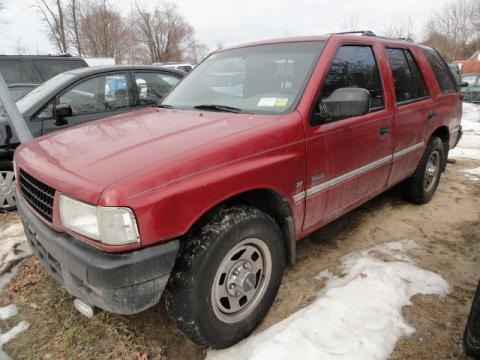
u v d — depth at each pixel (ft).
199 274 6.45
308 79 8.57
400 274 9.45
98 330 8.09
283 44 10.01
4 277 10.25
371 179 10.51
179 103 10.37
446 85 14.39
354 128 9.29
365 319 7.84
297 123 7.96
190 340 7.43
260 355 6.81
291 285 9.28
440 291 8.82
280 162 7.54
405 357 7.02
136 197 5.75
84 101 15.69
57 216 6.46
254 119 8.02
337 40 9.48
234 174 6.75
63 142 8.03
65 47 104.83
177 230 6.15
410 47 12.56
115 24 129.08
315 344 7.13
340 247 11.08
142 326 8.16
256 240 7.32
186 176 6.24
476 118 38.83
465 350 6.78
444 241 11.36
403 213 13.41
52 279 9.91
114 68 16.71
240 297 7.36
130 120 9.20
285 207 7.95
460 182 16.93
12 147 14.30
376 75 10.52
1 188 14.47
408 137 11.72
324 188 8.80
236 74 9.96
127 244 5.79
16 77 25.76
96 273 5.82
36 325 8.36
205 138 7.10
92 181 5.99
